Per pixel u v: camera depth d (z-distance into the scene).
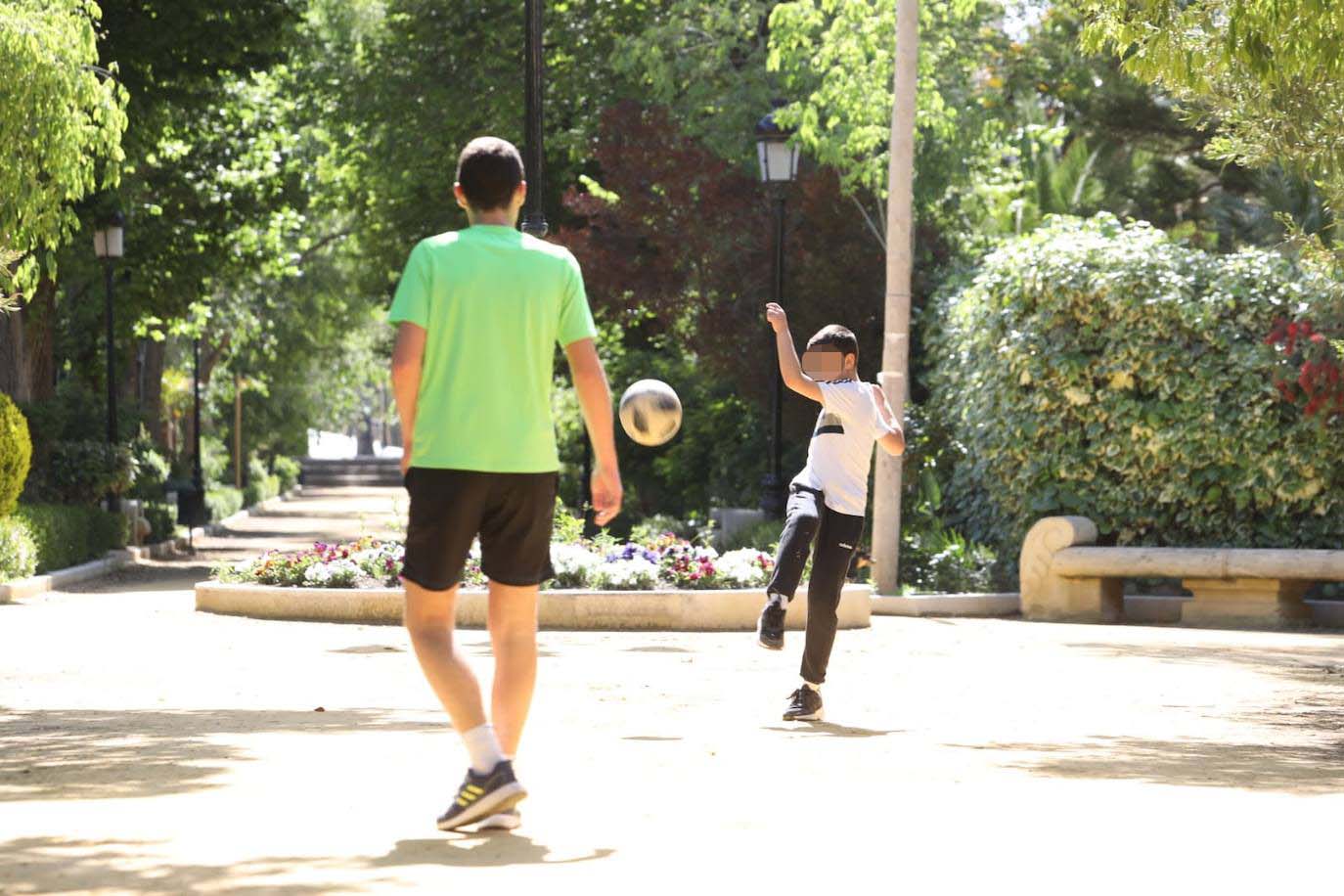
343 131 75.56
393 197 73.38
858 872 8.64
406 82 68.19
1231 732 16.89
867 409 16.98
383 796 10.95
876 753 14.00
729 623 28.92
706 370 53.84
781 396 44.28
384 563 31.34
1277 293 34.75
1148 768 13.47
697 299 52.34
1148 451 35.56
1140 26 18.17
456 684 9.67
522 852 9.06
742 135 52.09
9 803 10.66
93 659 23.25
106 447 57.09
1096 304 35.84
